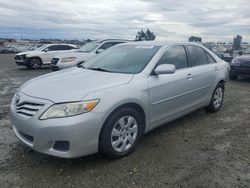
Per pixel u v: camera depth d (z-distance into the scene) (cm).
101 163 375
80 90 356
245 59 1146
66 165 368
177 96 476
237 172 358
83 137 336
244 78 1292
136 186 324
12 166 365
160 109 445
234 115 614
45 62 1781
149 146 434
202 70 546
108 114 356
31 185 324
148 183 330
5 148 420
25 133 352
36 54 1739
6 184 325
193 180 337
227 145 445
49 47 1808
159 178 341
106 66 473
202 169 364
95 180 335
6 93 847
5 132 489
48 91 361
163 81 442
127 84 391
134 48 502
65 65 1220
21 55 1730
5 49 4628
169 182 333
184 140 462
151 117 430
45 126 329
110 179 338
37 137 337
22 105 363
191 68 522
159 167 368
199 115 607
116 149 378
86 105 338
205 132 502
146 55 465
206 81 559
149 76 427
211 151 421
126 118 387
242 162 386
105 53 529
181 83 481
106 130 359
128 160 386
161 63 459
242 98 801
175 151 418
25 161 378
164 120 463
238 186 327
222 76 614
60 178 338
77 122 330
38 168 360
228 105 707
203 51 583
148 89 414
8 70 1652
